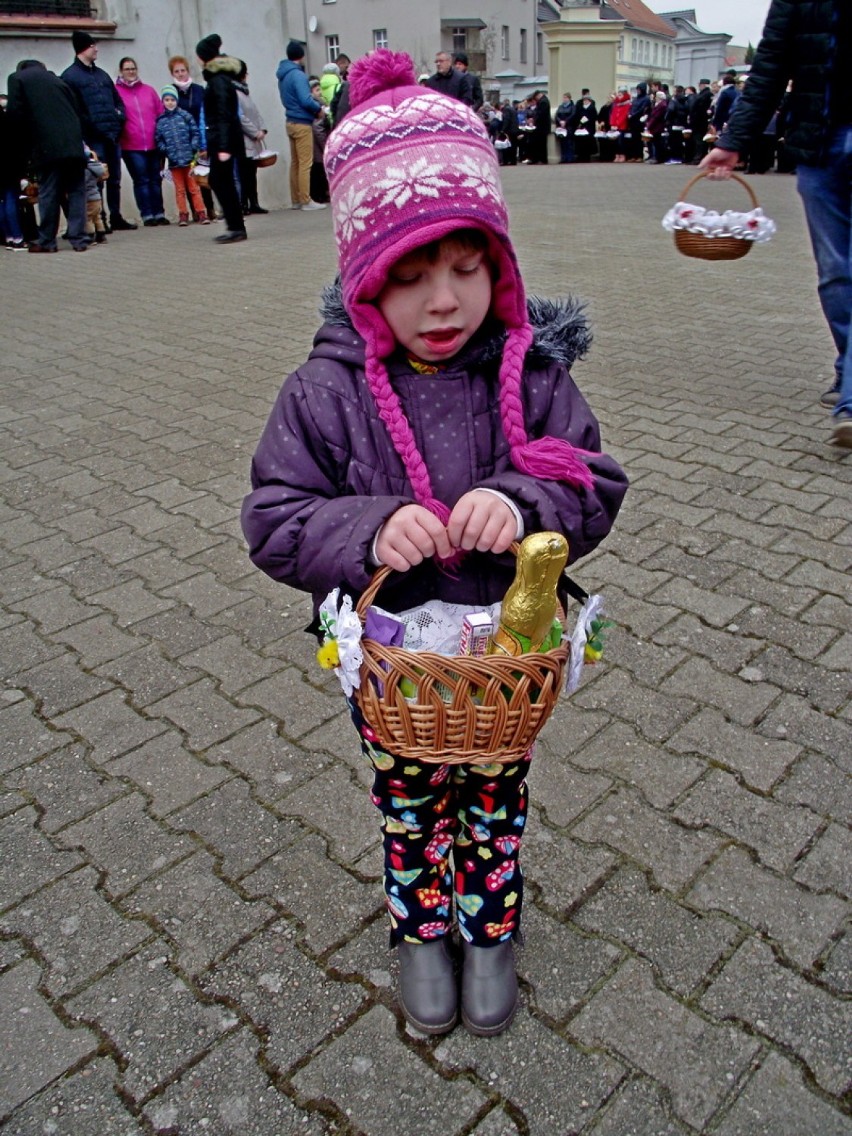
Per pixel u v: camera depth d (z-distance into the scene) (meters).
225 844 2.18
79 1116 1.62
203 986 1.84
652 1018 1.74
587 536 1.51
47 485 4.11
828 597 3.02
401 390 1.51
